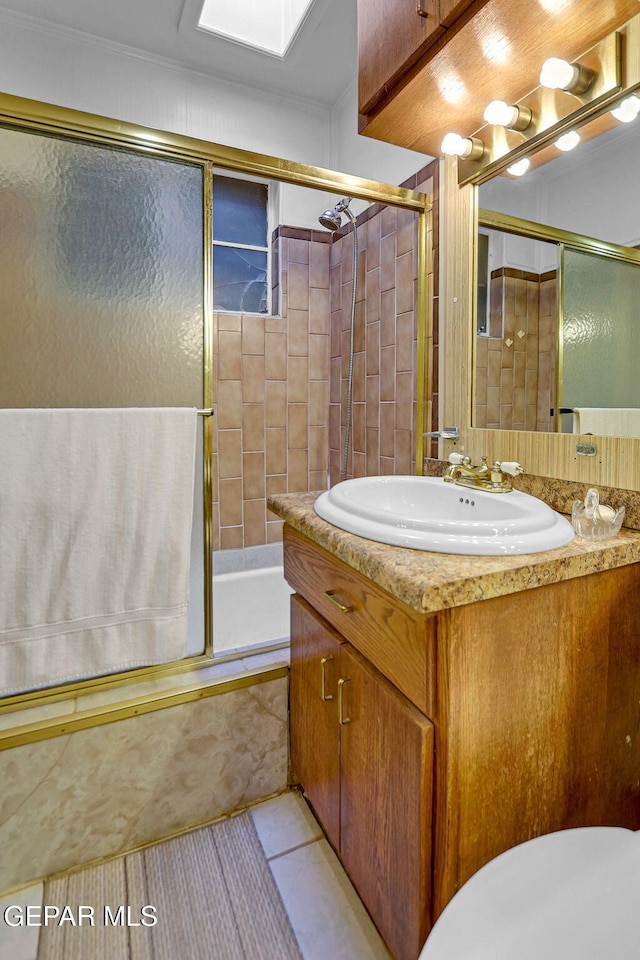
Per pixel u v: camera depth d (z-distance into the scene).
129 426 1.24
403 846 0.82
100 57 1.94
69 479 1.19
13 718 1.13
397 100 1.22
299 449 2.50
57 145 1.19
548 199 1.20
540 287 1.23
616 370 1.03
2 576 1.15
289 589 2.18
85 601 1.23
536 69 1.11
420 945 0.80
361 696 0.93
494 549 0.80
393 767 0.83
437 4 1.01
